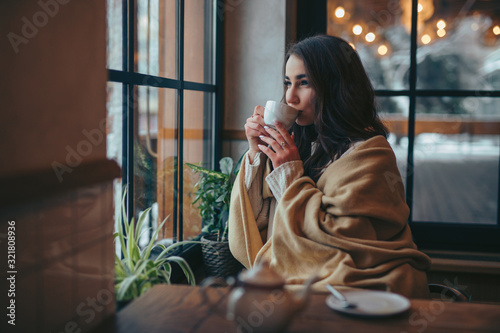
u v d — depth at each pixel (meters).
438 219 2.74
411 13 2.64
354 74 1.63
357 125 1.62
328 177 1.53
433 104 2.69
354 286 1.34
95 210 1.02
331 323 0.98
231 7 2.51
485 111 2.67
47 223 0.89
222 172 2.30
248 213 1.71
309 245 1.41
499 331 0.96
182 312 1.05
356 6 2.68
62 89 0.92
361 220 1.42
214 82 2.50
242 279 0.89
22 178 0.79
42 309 0.89
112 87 1.47
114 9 1.48
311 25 2.72
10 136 0.80
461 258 2.56
